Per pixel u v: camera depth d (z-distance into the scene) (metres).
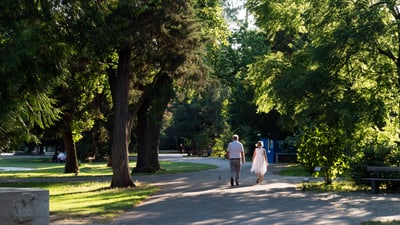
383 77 27.64
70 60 21.67
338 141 26.72
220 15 46.09
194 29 27.83
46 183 33.69
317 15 28.38
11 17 18.39
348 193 23.28
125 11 24.84
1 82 17.36
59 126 44.72
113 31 23.83
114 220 15.64
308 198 21.16
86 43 21.88
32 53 17.20
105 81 40.19
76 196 23.78
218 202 19.95
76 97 39.47
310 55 27.45
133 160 80.12
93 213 17.06
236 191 24.36
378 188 23.88
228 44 48.59
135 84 31.84
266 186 27.05
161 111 41.28
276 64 31.84
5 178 40.34
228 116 70.31
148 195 23.14
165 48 27.83
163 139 128.25
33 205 11.76
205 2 44.19
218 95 100.12
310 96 28.12
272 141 63.16
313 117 28.34
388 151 25.41
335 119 27.14
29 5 18.67
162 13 26.44
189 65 29.34
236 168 27.78
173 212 17.33
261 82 32.97
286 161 62.59
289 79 28.89
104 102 45.94
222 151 95.38
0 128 21.17
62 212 17.39
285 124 45.97
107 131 66.88
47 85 18.83
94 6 20.28
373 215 16.12
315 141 26.89
